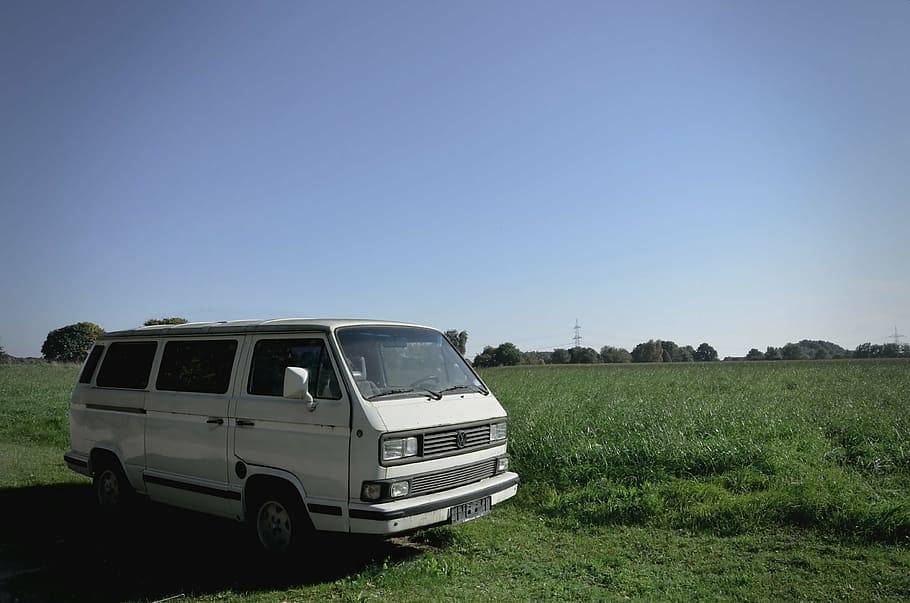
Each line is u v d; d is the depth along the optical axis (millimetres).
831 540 6141
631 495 7570
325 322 5984
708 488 7520
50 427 15195
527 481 8812
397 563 5738
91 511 7965
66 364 50500
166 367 7059
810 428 11266
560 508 7645
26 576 5461
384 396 5527
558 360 94688
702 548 6141
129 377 7488
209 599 4945
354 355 5730
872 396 17922
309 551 5703
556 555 6023
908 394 18531
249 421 5941
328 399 5461
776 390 21578
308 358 5805
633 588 5145
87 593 5059
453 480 5738
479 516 5848
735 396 18344
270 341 6176
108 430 7574
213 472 6258
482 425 6168
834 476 7777
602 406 15250
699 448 8852
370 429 5145
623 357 101000
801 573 5387
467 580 5340
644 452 8820
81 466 7926
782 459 8570
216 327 6715
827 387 22031
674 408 14008
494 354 75938
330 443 5336
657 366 58125
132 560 5953
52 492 8945
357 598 4883
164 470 6805
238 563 5875
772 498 6969
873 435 10648
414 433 5367
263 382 6031
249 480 5906
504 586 5203
